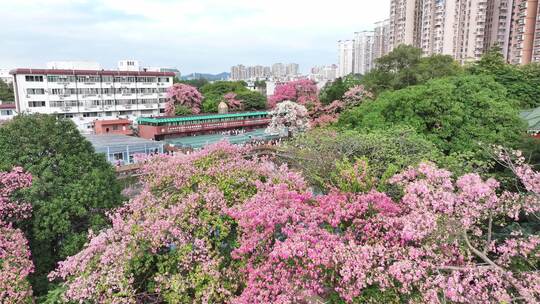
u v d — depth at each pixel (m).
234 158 11.21
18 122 13.30
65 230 11.09
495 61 25.31
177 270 7.92
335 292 6.28
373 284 6.05
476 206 6.21
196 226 8.12
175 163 11.17
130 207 10.18
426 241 6.12
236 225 8.37
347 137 13.58
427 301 5.53
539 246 6.29
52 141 12.91
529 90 21.44
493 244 6.39
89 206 12.09
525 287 5.70
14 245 8.94
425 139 12.56
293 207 6.99
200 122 40.78
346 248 6.00
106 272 7.46
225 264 8.06
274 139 33.09
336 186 9.22
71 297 7.54
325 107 30.02
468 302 5.68
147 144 28.69
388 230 6.48
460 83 15.09
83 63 49.91
